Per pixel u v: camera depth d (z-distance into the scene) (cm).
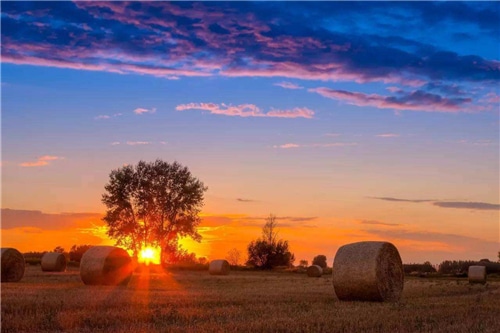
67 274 3966
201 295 2170
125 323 1385
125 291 2345
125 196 6259
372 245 2358
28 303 1669
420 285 3544
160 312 1555
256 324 1359
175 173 6359
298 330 1302
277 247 7706
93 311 1552
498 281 4675
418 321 1505
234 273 5778
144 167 6316
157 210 6253
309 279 4231
